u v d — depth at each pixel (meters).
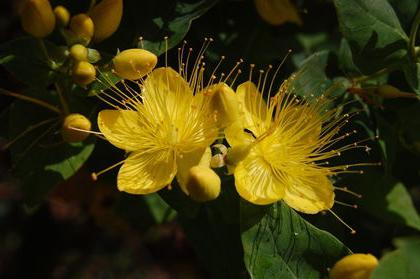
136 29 0.28
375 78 0.29
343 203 0.28
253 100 0.27
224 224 0.29
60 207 0.42
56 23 0.26
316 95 0.29
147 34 0.27
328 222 0.29
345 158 0.29
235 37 0.32
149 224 0.33
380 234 0.33
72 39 0.26
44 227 0.42
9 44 0.27
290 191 0.26
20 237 0.44
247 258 0.25
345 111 0.29
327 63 0.29
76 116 0.26
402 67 0.28
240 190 0.26
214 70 0.28
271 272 0.25
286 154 0.27
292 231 0.26
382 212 0.30
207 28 0.30
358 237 0.30
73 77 0.26
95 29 0.27
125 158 0.27
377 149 0.29
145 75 0.27
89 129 0.26
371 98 0.29
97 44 0.28
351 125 0.29
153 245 0.43
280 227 0.26
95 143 0.28
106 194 0.35
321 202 0.26
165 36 0.27
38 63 0.27
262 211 0.26
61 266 0.46
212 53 0.29
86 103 0.27
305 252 0.26
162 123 0.27
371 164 0.28
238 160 0.26
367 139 0.28
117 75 0.26
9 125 0.27
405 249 0.23
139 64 0.26
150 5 0.28
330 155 0.27
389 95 0.28
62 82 0.27
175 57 0.29
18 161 0.27
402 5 0.28
